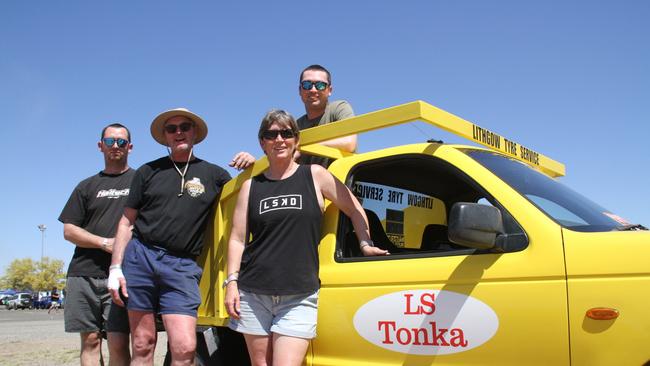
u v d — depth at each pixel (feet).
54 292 173.37
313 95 16.46
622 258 8.30
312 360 10.91
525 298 8.82
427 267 9.89
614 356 8.02
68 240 15.97
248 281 10.44
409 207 13.02
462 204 8.70
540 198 9.97
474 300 9.25
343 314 10.58
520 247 9.17
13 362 31.76
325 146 12.62
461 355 9.23
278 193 10.57
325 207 11.80
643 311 7.95
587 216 10.04
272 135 10.82
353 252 11.44
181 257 12.41
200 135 13.48
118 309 14.80
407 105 10.05
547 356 8.54
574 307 8.43
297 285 10.11
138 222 12.62
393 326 9.96
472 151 11.18
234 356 13.24
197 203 12.65
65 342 43.83
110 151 16.58
